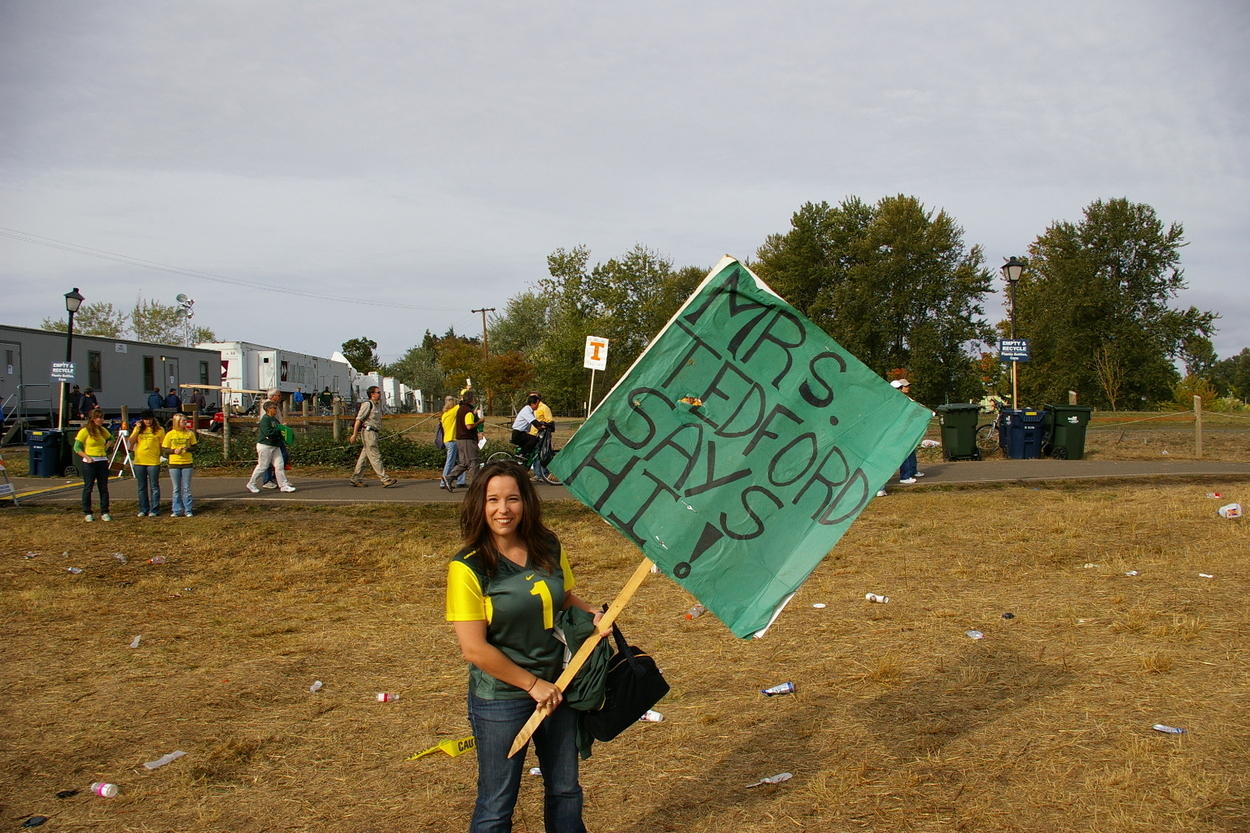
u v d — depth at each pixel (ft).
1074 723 15.55
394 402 206.59
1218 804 12.38
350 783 15.02
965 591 25.72
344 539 38.52
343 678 20.54
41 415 101.30
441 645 22.97
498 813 10.14
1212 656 18.38
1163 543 30.91
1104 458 66.64
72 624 25.44
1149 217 189.16
